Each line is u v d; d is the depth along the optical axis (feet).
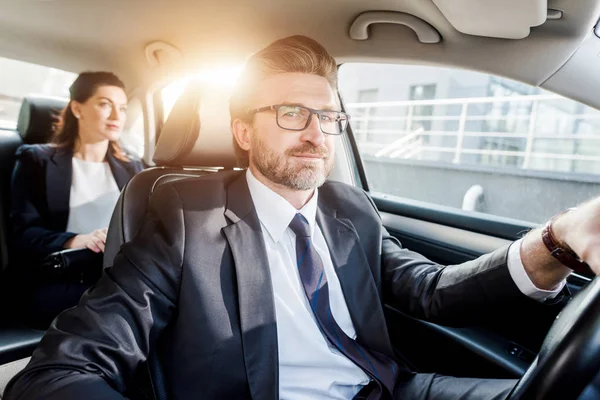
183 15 5.28
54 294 5.14
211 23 5.36
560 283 2.48
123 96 6.15
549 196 10.80
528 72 3.96
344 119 3.28
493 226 4.48
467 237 4.62
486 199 12.70
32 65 7.12
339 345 2.92
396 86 23.25
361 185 6.79
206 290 2.70
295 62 3.04
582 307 1.79
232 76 4.27
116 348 2.39
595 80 3.64
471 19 3.53
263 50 3.22
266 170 3.06
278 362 2.72
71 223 5.82
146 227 2.99
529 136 13.88
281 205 3.09
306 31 5.03
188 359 2.63
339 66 5.58
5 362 4.19
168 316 2.74
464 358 3.95
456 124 21.15
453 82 20.94
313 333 2.93
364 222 3.60
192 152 4.12
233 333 2.66
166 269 2.69
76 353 2.28
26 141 6.60
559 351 1.75
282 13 4.79
